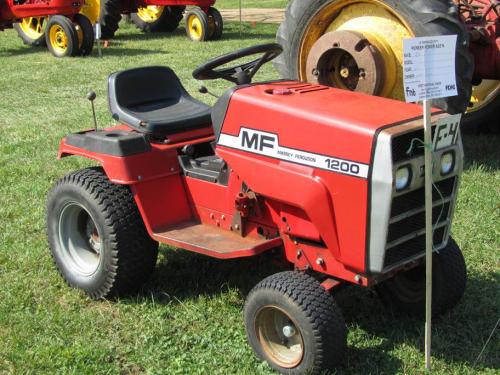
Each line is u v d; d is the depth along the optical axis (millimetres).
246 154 3494
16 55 14484
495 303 3945
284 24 6508
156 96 4391
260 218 3613
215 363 3434
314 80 6062
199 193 3906
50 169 6520
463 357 3461
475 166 6367
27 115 8875
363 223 3088
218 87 10289
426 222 3096
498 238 4816
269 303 3275
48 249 4801
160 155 3930
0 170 6434
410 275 3820
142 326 3811
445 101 5730
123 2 16953
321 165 3186
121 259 3908
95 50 14719
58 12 14008
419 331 3682
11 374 3383
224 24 19516
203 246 3605
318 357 3143
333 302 3195
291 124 3305
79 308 4047
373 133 3008
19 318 3908
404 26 5809
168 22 18000
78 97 9961
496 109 7180
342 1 6035
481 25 6480
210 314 3916
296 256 3496
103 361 3506
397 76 5816
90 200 3932
